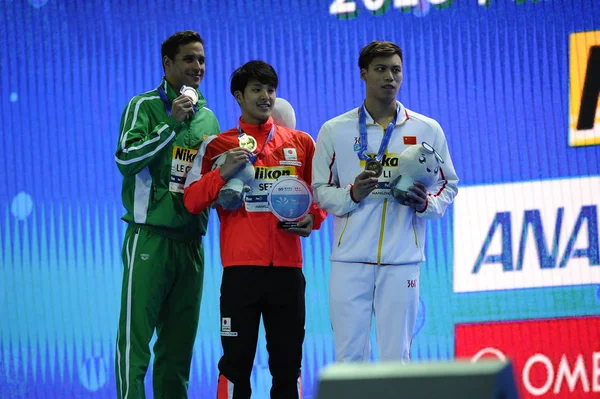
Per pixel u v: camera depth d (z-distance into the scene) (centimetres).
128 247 987
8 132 1312
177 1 1316
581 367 1260
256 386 1273
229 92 1310
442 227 1282
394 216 913
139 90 1310
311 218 952
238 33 1313
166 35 1314
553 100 1288
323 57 1306
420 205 899
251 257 934
